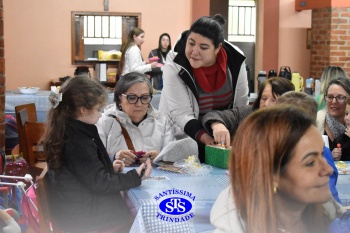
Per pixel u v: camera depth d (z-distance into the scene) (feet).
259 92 10.89
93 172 8.18
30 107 16.14
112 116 10.69
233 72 10.87
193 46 10.00
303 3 29.58
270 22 30.04
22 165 11.61
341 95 11.59
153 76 24.82
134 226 6.88
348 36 27.55
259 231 4.00
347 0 27.35
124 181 8.35
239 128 4.22
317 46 28.81
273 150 4.04
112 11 29.09
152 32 29.63
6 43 28.30
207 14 29.55
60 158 8.24
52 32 28.66
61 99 8.33
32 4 28.40
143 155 10.12
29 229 9.75
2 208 9.04
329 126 11.76
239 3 31.91
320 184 4.15
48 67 28.78
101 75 25.86
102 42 29.14
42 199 7.82
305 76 30.58
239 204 4.19
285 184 4.18
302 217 4.77
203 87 10.62
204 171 9.63
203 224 7.33
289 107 4.23
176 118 10.83
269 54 30.22
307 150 4.07
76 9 28.73
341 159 11.43
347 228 4.78
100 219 8.27
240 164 4.11
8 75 28.48
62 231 8.32
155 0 29.45
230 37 32.04
